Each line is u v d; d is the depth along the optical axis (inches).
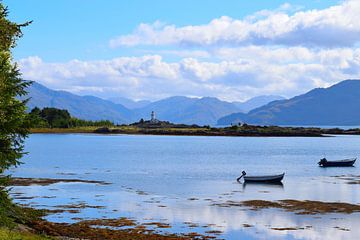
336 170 3821.4
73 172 3415.4
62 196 2177.7
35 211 853.2
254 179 2869.1
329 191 2433.6
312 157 5305.1
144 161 4547.2
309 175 3380.9
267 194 2313.0
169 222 1593.3
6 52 800.3
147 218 1663.4
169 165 4126.5
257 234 1430.9
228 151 6245.1
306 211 1803.6
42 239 1066.1
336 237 1398.9
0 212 745.6
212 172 3526.1
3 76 725.9
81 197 2156.7
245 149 6742.1
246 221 1616.6
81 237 1325.0
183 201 2062.0
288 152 6166.3
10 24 828.0
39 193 2262.6
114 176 3161.9
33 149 6186.0
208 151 6181.1
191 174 3358.8
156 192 2363.4
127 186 2603.3
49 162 4293.8
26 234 1063.0
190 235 1403.8
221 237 1386.6
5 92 721.6
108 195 2230.6
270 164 4357.8
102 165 4055.1
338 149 6904.5
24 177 3006.9
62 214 1712.6
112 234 1384.1
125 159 4761.3
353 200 2095.2
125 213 1754.4
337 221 1615.4
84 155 5246.1
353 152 6245.1
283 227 1524.4
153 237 1364.4
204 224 1566.2
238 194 2309.3
